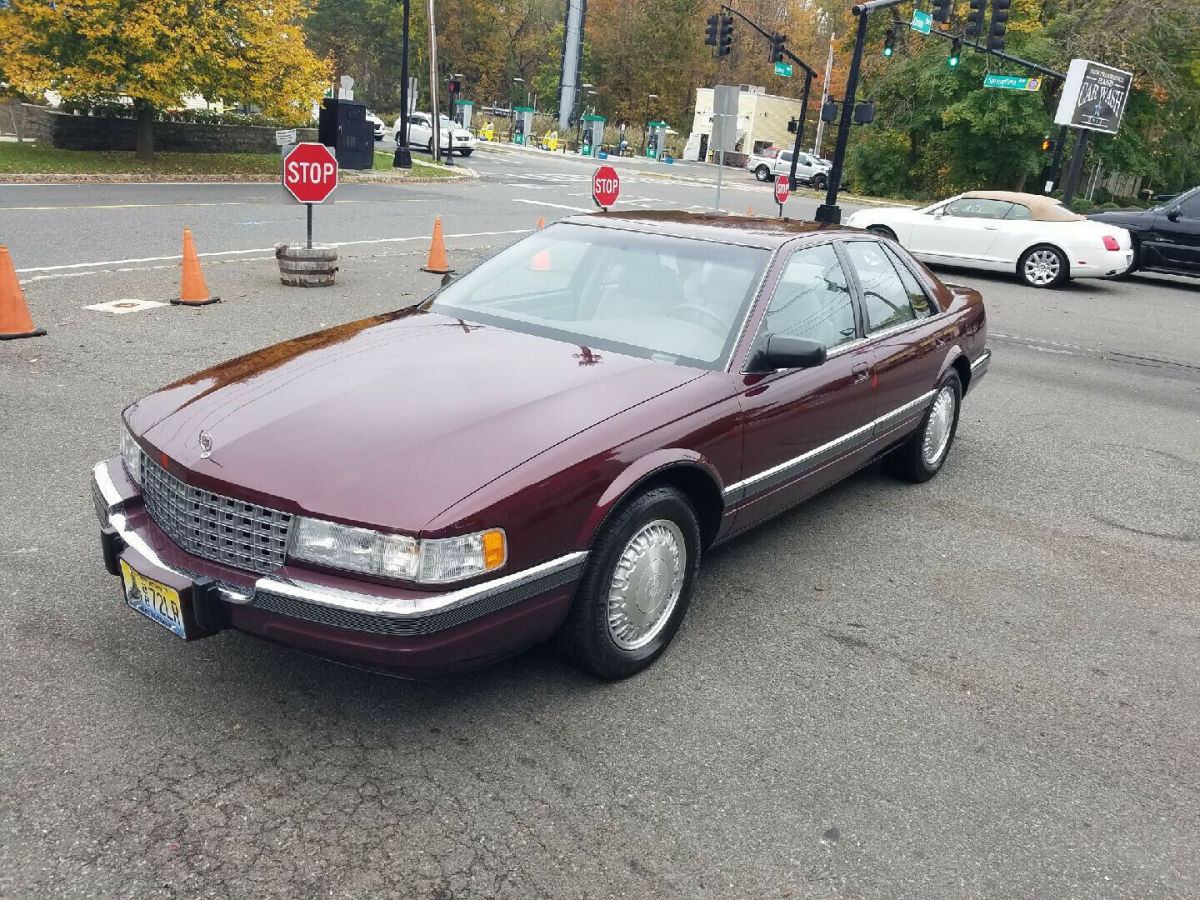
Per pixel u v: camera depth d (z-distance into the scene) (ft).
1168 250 54.19
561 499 9.95
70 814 8.73
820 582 14.94
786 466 13.74
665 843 8.94
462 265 42.29
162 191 67.51
